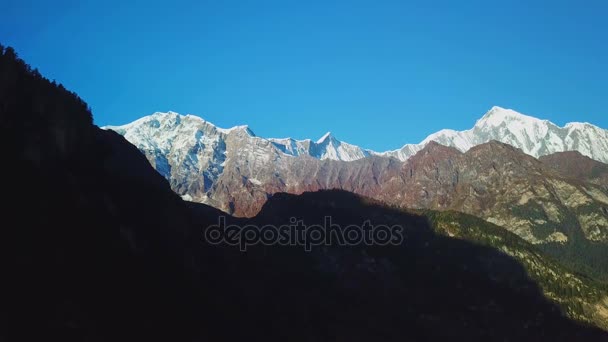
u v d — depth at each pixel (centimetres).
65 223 19012
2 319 15325
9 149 19562
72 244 18600
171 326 19362
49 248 17800
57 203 19362
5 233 17138
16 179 18850
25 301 16088
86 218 19912
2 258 16525
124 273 19488
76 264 18162
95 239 19512
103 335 16912
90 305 17425
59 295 16862
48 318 16125
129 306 18588
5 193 18100
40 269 17075
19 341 15212
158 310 19462
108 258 19388
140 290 19525
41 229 18100
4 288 15938
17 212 17938
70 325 16362
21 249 17100
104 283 18488
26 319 15738
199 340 19850
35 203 18650
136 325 18175
